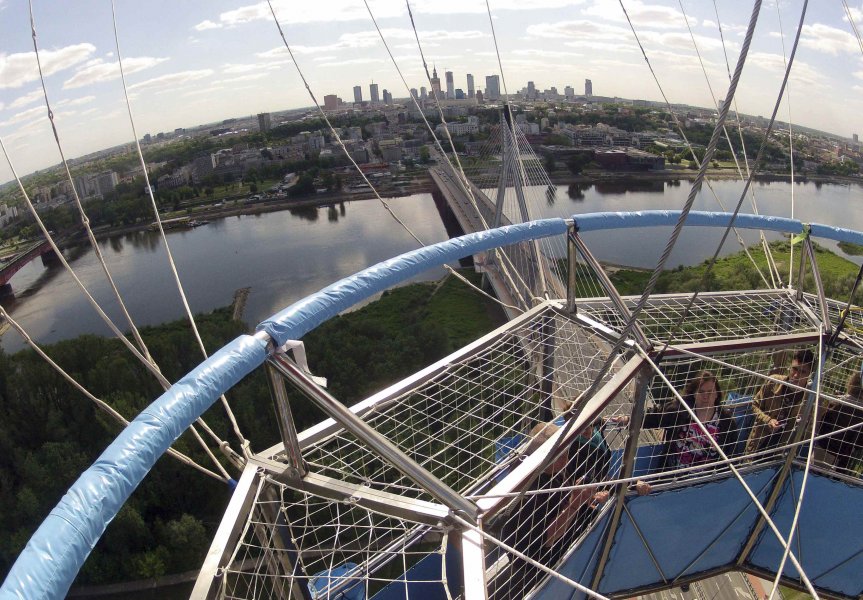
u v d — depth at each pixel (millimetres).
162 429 2018
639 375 3879
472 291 41438
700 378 4555
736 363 5406
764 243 6266
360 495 2715
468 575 2396
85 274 56188
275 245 65312
